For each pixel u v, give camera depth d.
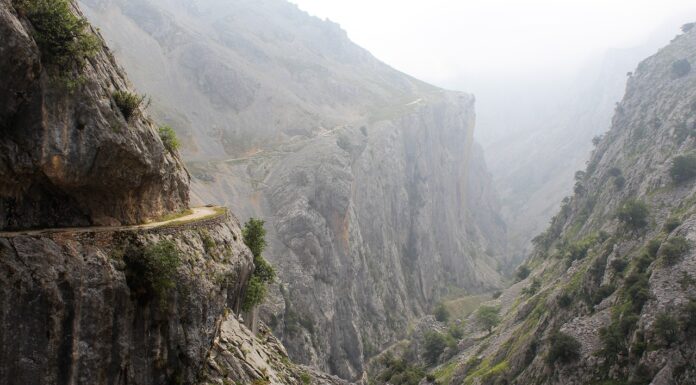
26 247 19.06
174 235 29.36
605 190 127.94
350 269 137.88
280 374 41.12
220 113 183.75
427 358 113.69
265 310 99.81
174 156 38.78
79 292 20.41
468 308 180.88
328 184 141.88
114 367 22.11
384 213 175.50
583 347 60.09
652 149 114.25
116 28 180.88
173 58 192.88
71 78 21.59
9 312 17.91
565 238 134.50
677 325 50.44
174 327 26.53
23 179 20.64
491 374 77.44
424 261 193.12
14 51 18.72
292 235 127.19
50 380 19.03
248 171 151.88
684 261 57.16
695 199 71.69
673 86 134.38
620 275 67.88
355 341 125.38
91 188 24.28
